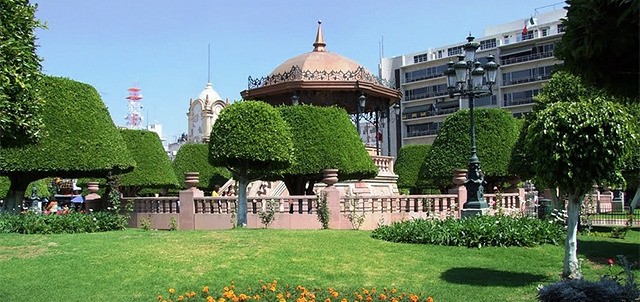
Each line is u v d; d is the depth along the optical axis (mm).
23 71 14953
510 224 15758
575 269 10797
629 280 7688
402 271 11852
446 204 22203
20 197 22859
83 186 36312
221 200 21500
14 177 22672
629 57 6867
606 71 7094
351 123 26484
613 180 10188
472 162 18656
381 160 31750
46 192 48156
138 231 18172
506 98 75750
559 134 10234
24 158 21031
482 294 10031
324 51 33812
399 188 42250
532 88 73562
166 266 11844
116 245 14070
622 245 16375
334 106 27172
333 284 10672
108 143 23109
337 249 13664
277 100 31328
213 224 21391
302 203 20625
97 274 11273
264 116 19719
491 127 29062
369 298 8852
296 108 25094
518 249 14414
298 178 25250
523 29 76438
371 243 14773
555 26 73938
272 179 25016
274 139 19547
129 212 23594
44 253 13297
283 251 13195
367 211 20672
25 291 10195
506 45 75312
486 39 80062
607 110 10078
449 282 10969
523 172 23047
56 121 21875
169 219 22406
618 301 7344
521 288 10492
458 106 79688
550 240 15609
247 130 19312
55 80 22391
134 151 33406
